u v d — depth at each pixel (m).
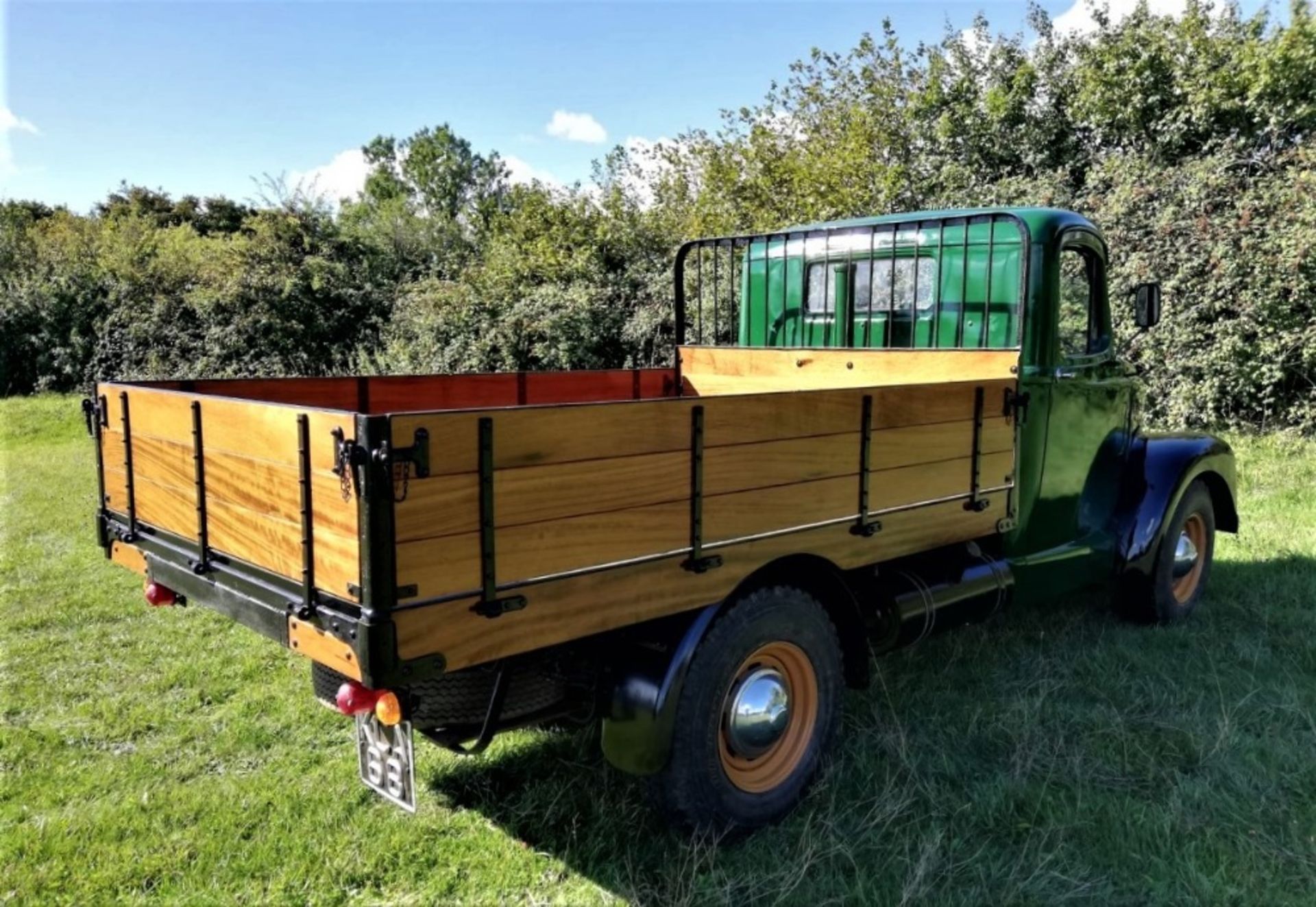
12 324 17.06
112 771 3.05
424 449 1.81
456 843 2.63
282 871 2.48
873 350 3.87
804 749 2.79
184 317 16.38
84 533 6.63
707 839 2.53
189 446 2.48
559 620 2.08
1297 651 3.99
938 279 3.88
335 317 16.06
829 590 2.88
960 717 3.36
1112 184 10.34
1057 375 3.69
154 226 20.70
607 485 2.13
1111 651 4.01
